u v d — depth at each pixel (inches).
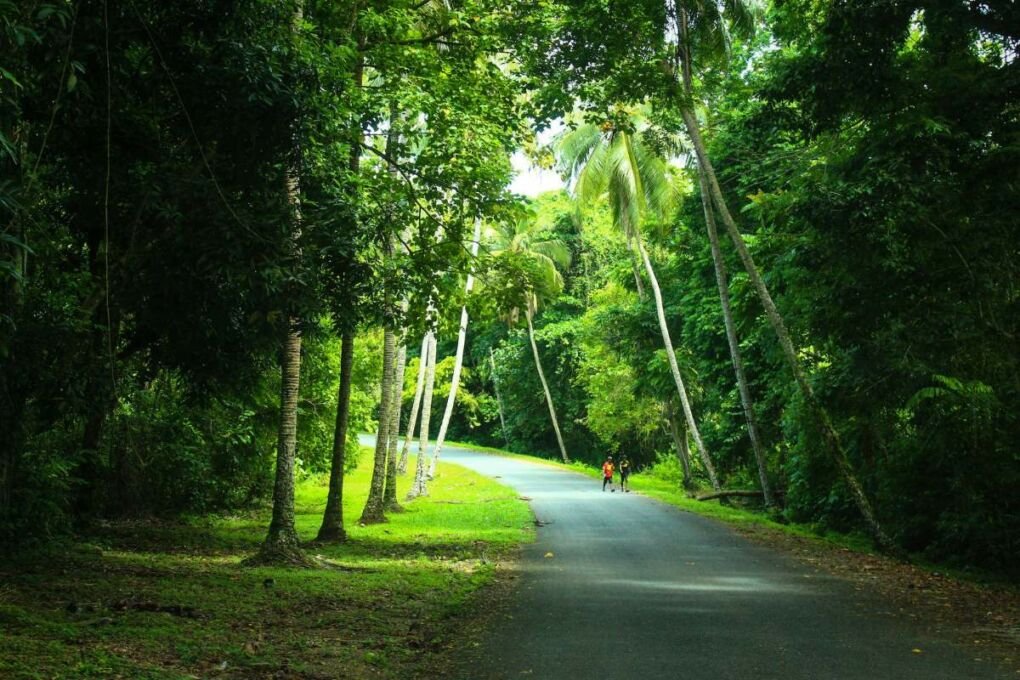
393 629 348.2
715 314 1190.9
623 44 669.3
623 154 1227.9
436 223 645.3
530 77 686.5
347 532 798.5
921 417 718.5
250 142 414.9
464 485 1536.7
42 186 472.1
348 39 540.4
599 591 462.6
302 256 454.9
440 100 581.0
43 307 449.1
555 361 2482.8
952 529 711.1
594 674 278.8
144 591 404.2
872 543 788.6
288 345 572.4
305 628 341.7
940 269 647.8
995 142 608.1
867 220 615.2
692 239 1278.3
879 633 357.7
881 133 637.3
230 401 872.9
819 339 831.7
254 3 405.1
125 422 799.7
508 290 693.9
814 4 693.9
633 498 1257.4
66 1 319.3
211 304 538.9
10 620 309.7
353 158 658.2
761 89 655.8
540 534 797.9
